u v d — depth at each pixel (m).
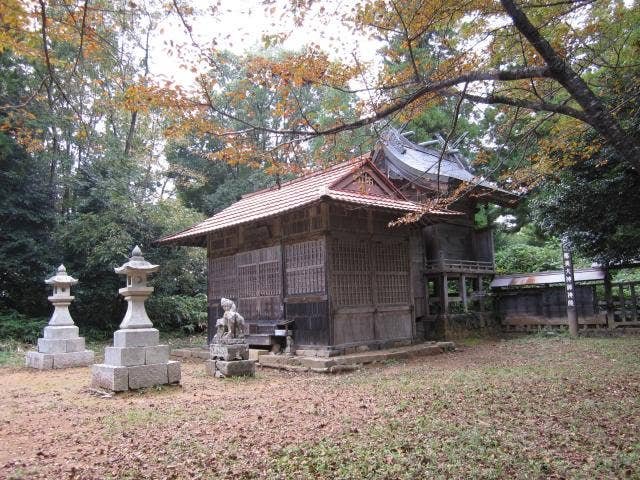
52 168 23.58
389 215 16.39
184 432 6.96
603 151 13.21
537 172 10.62
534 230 27.97
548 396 8.75
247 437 6.67
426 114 25.36
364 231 15.62
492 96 6.53
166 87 6.48
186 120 6.80
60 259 22.12
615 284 19.88
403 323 16.45
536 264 27.80
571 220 15.80
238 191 37.16
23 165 21.14
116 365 10.30
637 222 14.96
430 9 7.27
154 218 23.88
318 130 6.75
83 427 7.48
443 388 9.67
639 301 19.73
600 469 5.29
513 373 11.34
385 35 7.51
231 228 17.81
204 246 21.28
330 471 5.39
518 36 8.40
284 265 15.80
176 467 5.57
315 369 12.93
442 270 20.33
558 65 5.63
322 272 14.55
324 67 6.97
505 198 21.59
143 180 25.09
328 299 14.27
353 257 15.18
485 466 5.48
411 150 23.55
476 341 20.11
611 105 9.98
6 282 22.22
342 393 9.70
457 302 23.06
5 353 17.36
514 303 22.94
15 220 21.69
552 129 11.12
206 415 8.00
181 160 38.06
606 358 13.20
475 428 6.79
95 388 10.62
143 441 6.59
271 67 6.92
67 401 9.57
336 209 14.91
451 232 22.53
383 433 6.67
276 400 9.22
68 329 15.31
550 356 14.34
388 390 9.74
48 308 23.30
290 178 18.88
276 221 16.19
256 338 16.09
